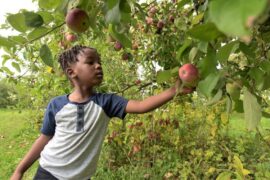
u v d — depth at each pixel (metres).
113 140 3.92
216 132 3.71
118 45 1.96
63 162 1.96
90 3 1.14
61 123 1.99
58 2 1.14
